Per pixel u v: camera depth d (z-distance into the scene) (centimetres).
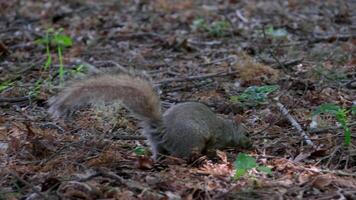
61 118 1199
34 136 1087
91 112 1220
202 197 865
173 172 939
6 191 883
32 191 884
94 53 1716
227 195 858
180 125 998
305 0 2322
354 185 905
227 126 1049
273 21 2072
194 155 982
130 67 1583
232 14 2180
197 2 2383
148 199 845
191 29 1986
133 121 1195
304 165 986
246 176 925
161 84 1429
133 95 983
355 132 1123
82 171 948
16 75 1490
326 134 1130
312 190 886
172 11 2238
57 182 888
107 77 976
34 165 985
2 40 1839
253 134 1134
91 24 2050
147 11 2239
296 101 1295
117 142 1095
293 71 1502
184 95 1370
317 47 1700
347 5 2231
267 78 1436
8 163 994
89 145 1066
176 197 854
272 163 989
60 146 1068
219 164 973
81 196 852
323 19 2091
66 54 1697
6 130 1141
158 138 1002
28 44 1773
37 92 1334
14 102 1315
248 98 1286
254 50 1700
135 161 992
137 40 1873
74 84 962
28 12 2248
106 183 898
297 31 1944
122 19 2128
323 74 1441
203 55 1695
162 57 1688
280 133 1136
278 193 866
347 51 1636
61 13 2194
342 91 1361
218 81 1452
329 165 998
